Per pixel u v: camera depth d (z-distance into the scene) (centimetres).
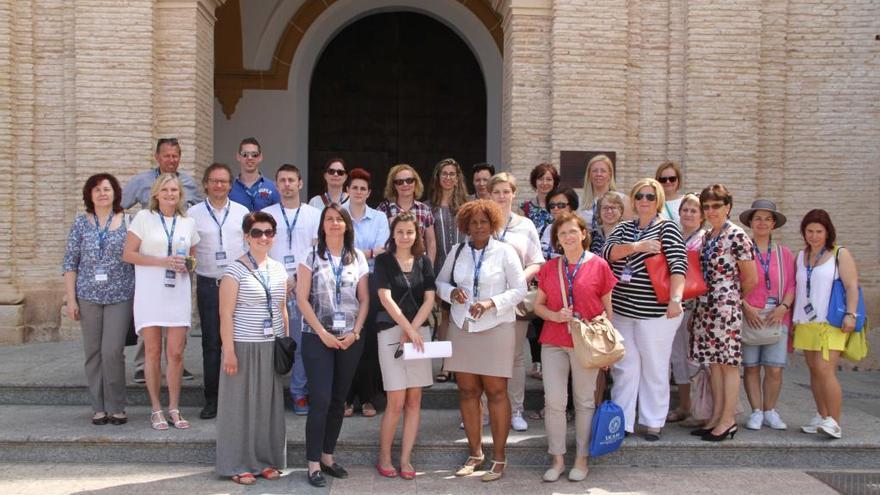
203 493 575
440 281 627
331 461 610
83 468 627
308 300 593
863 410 808
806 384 889
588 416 613
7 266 1012
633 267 641
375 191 1562
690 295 643
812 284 674
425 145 1565
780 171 1048
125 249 648
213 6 1089
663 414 650
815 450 659
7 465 632
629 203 729
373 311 634
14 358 889
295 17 1468
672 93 1043
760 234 694
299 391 716
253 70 1473
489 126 1499
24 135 1024
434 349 585
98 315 667
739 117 1021
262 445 605
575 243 606
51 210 1033
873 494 594
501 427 611
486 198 745
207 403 703
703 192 666
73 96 1016
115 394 675
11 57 1007
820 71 1045
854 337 670
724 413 655
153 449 641
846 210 1045
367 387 713
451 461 649
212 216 700
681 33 1041
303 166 1517
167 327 652
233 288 589
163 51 1015
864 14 1040
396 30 1555
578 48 1016
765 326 679
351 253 602
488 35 1479
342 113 1557
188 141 1016
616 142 1021
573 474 615
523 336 682
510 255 604
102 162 998
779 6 1037
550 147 1030
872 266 1037
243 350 593
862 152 1041
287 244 708
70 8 1013
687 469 647
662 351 643
